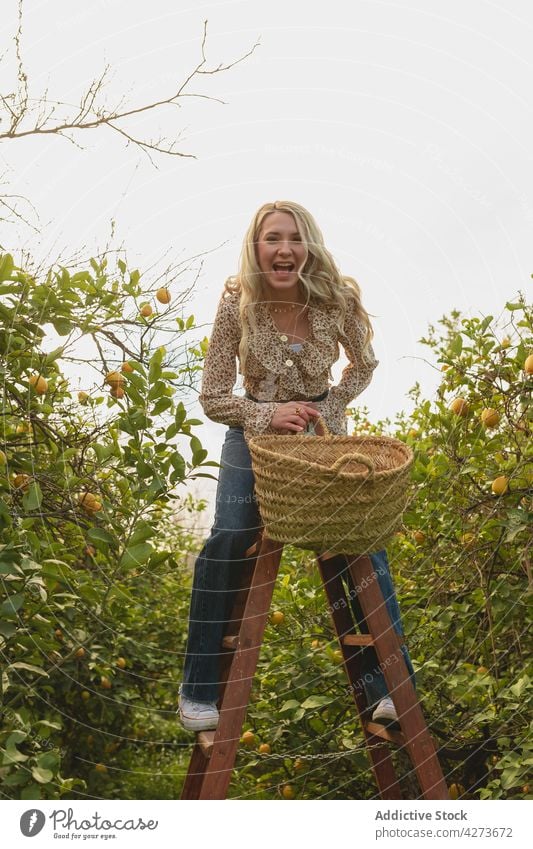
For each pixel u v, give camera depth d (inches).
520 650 103.3
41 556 92.9
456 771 106.2
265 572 83.3
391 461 86.4
